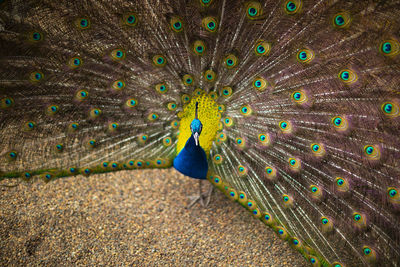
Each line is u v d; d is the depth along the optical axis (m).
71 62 3.90
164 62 4.16
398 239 3.52
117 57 4.02
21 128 4.05
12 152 4.07
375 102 3.53
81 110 4.21
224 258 4.28
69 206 4.80
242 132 4.32
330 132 3.84
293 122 4.00
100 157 4.39
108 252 4.20
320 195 3.91
